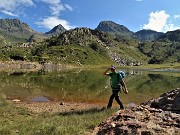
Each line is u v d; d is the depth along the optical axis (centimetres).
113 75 1908
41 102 2834
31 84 4891
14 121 1556
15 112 1875
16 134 1234
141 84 5722
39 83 5166
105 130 1020
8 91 3738
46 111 2041
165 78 8675
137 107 1174
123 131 970
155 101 1347
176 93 1351
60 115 1752
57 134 1187
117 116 1095
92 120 1476
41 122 1445
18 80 5712
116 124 1021
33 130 1260
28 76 7525
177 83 6225
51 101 3005
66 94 3678
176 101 1277
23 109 2008
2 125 1394
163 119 1048
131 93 3950
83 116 1605
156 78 8544
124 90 1900
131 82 6275
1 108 1944
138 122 1004
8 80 5556
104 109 1858
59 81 5850
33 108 2223
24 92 3722
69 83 5384
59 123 1390
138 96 3653
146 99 3394
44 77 7244
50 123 1370
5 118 1650
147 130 943
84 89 4341
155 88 4844
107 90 4275
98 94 3775
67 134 1187
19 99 3067
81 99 3272
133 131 953
